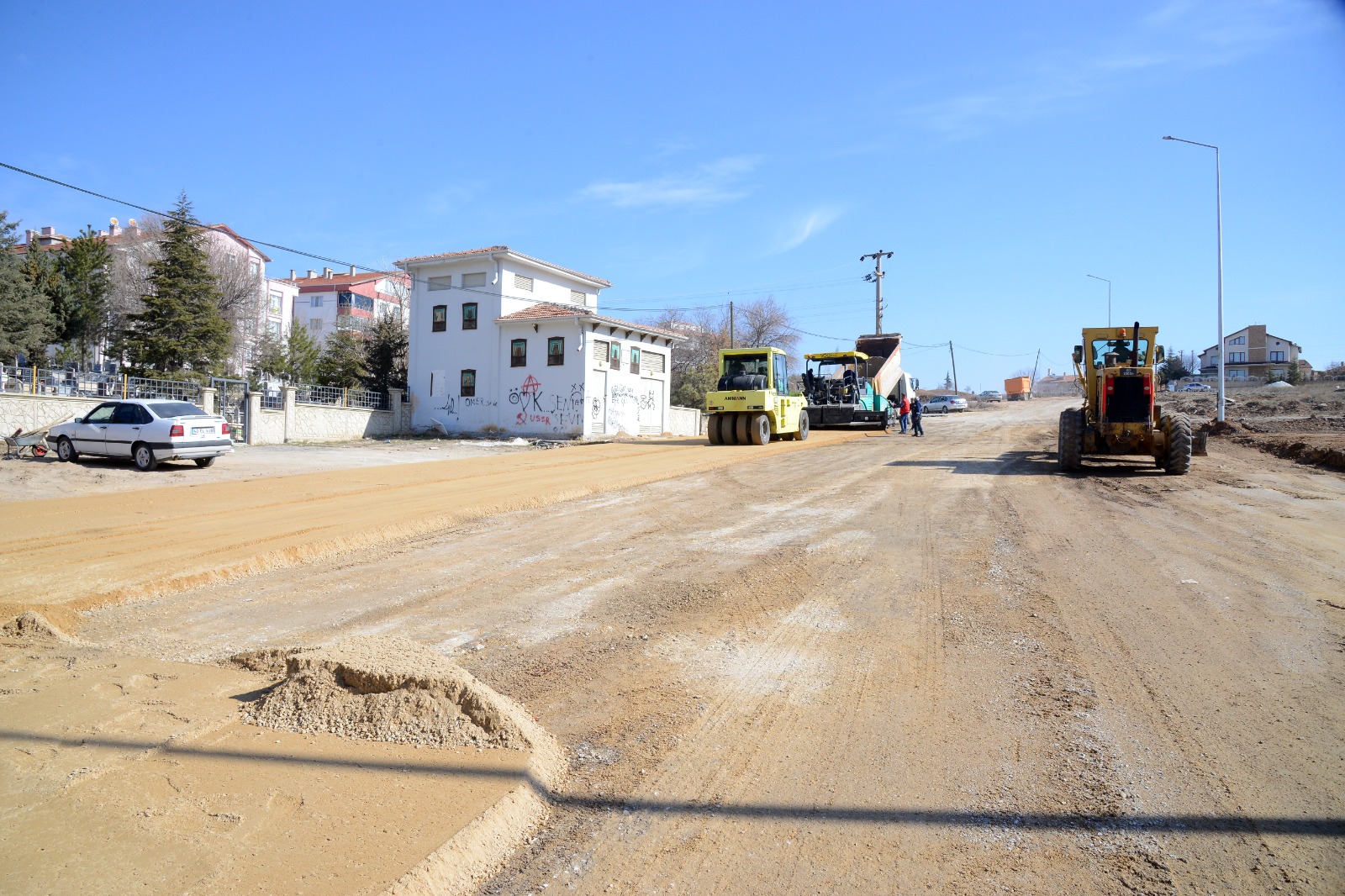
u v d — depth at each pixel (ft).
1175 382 247.29
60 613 19.94
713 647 17.95
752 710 14.52
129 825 10.21
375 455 74.43
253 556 26.09
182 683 15.44
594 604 21.50
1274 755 12.36
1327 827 10.35
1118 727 13.47
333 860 9.48
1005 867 9.66
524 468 56.85
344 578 24.67
